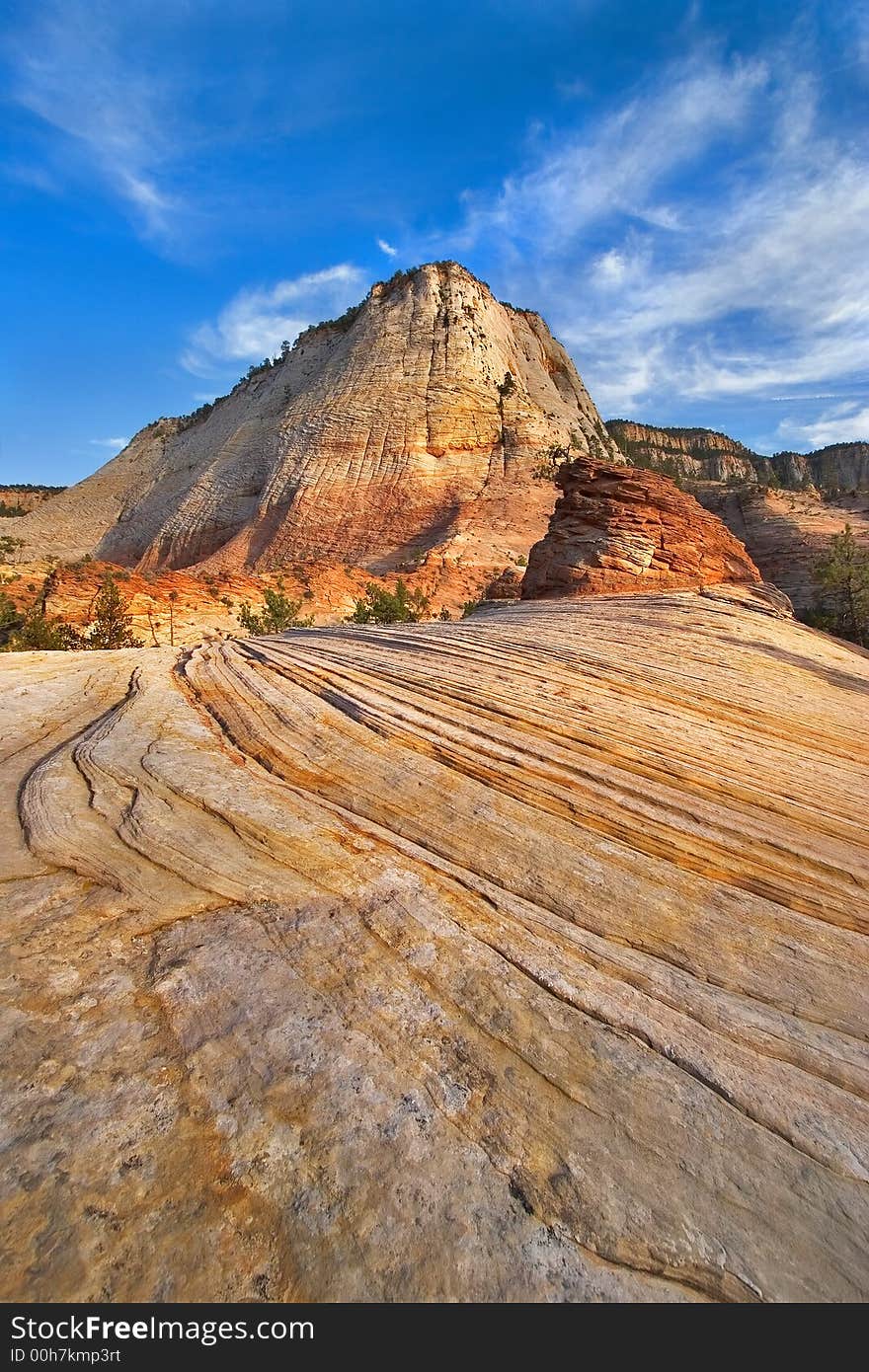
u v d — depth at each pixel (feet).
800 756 27.91
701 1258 8.22
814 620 145.18
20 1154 8.34
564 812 20.24
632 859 18.10
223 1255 7.59
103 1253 7.45
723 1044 11.92
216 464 368.89
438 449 300.61
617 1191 8.89
